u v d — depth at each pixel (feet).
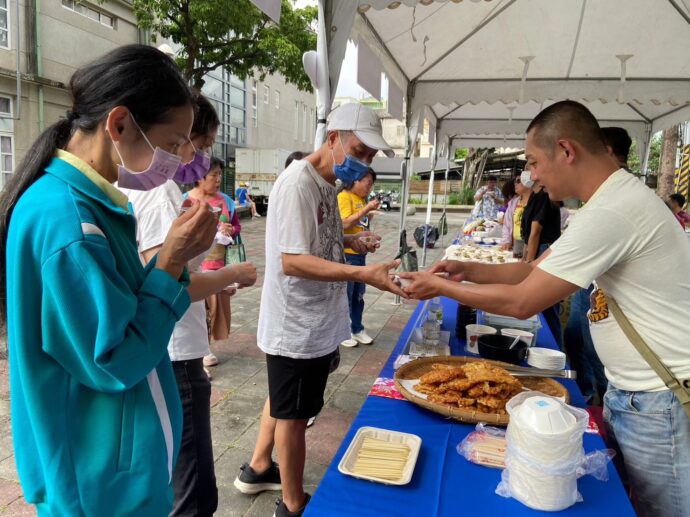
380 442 4.44
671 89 16.80
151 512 2.98
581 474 3.90
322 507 3.59
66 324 2.55
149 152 3.05
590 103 21.80
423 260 27.76
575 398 5.56
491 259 14.73
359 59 10.84
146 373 2.86
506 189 21.16
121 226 3.09
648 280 4.25
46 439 2.72
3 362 11.36
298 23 39.45
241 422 9.54
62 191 2.72
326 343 6.09
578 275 4.22
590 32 13.35
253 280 5.22
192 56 36.09
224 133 68.95
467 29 13.23
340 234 6.64
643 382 4.47
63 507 2.76
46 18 38.83
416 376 5.86
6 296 2.83
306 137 99.35
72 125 3.01
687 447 4.30
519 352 6.62
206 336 5.45
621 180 4.36
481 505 3.65
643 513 4.66
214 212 3.20
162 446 3.09
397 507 3.60
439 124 27.04
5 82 36.86
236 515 6.99
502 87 17.52
